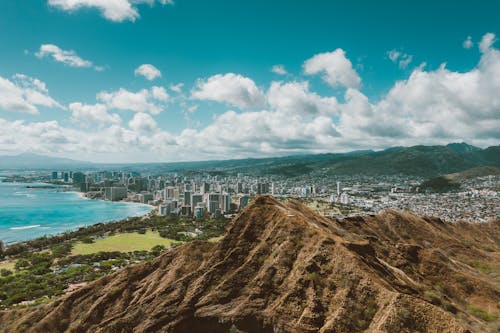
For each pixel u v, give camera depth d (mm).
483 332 67625
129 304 79500
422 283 87250
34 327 75250
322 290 67812
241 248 83562
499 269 110938
